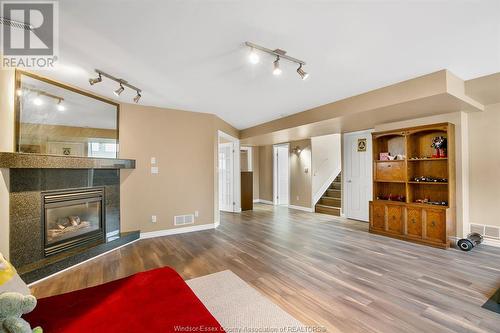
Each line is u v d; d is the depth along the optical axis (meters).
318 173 6.91
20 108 2.59
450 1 1.67
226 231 4.63
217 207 5.12
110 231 3.70
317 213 6.58
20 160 2.37
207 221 4.84
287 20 1.88
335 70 2.81
